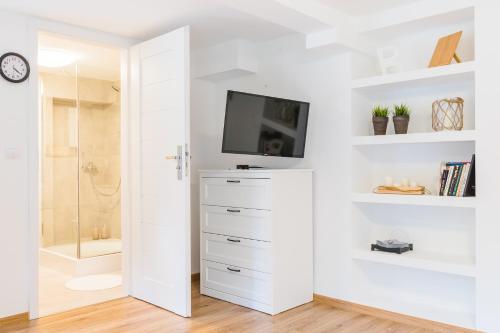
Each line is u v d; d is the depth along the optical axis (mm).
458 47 3049
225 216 3572
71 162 4906
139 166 3580
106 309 3340
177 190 3201
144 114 3529
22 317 3059
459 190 2787
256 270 3324
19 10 3031
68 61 4566
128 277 3697
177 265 3209
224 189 3572
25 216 3098
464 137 2734
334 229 3418
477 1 2674
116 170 5242
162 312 3268
